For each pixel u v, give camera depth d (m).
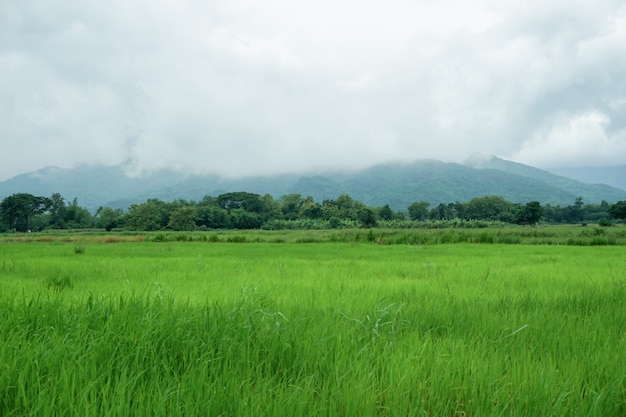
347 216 179.00
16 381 2.96
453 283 9.65
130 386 3.00
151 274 12.08
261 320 4.45
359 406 2.86
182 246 33.22
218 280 10.37
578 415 2.85
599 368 3.60
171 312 4.62
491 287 9.04
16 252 24.34
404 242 36.56
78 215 156.88
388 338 4.44
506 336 4.44
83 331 4.02
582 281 10.02
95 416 2.59
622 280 9.77
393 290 8.26
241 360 3.54
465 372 3.33
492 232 41.25
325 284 9.28
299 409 2.73
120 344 3.68
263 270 13.20
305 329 4.44
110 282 10.26
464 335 4.69
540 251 24.02
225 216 162.50
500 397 3.10
